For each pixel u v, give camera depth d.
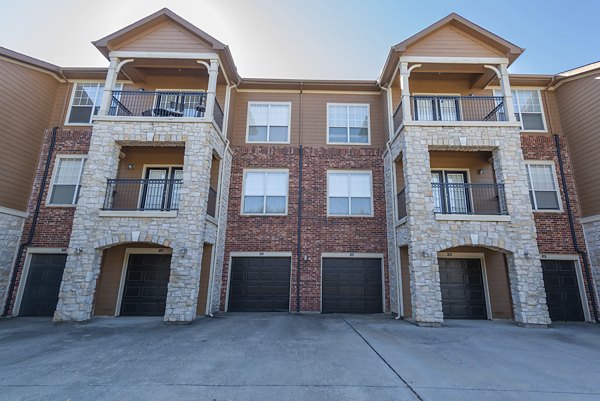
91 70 11.28
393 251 10.14
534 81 11.30
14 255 9.89
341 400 3.43
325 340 6.26
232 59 10.45
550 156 10.88
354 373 4.30
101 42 9.59
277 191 11.28
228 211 11.00
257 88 12.18
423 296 8.16
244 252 10.67
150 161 10.57
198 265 8.47
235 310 10.33
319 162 11.52
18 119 10.18
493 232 8.54
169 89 11.30
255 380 4.02
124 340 6.25
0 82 9.75
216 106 10.48
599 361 5.08
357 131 11.95
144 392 3.64
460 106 10.84
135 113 11.00
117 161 9.41
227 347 5.69
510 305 9.68
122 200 10.15
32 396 3.53
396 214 10.06
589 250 10.00
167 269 10.02
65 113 11.32
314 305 10.23
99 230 8.48
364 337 6.57
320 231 10.86
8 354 5.27
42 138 10.95
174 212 8.60
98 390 3.70
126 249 10.05
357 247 10.76
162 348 5.63
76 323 7.99
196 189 8.79
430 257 8.38
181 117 9.45
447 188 9.88
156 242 8.43
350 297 10.42
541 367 4.72
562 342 6.43
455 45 10.00
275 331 7.13
